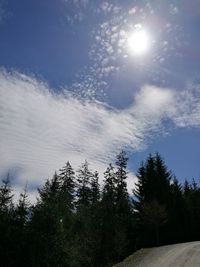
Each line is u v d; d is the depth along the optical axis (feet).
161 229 161.89
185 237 168.04
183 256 74.18
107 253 115.03
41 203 90.48
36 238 83.61
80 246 104.83
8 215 88.17
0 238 81.61
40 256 82.74
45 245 84.02
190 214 176.76
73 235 106.63
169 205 168.76
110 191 140.05
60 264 85.71
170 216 165.78
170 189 177.47
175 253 80.64
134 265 73.20
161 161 182.19
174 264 65.67
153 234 159.43
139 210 163.43
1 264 79.97
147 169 176.96
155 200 153.28
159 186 171.94
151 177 173.99
